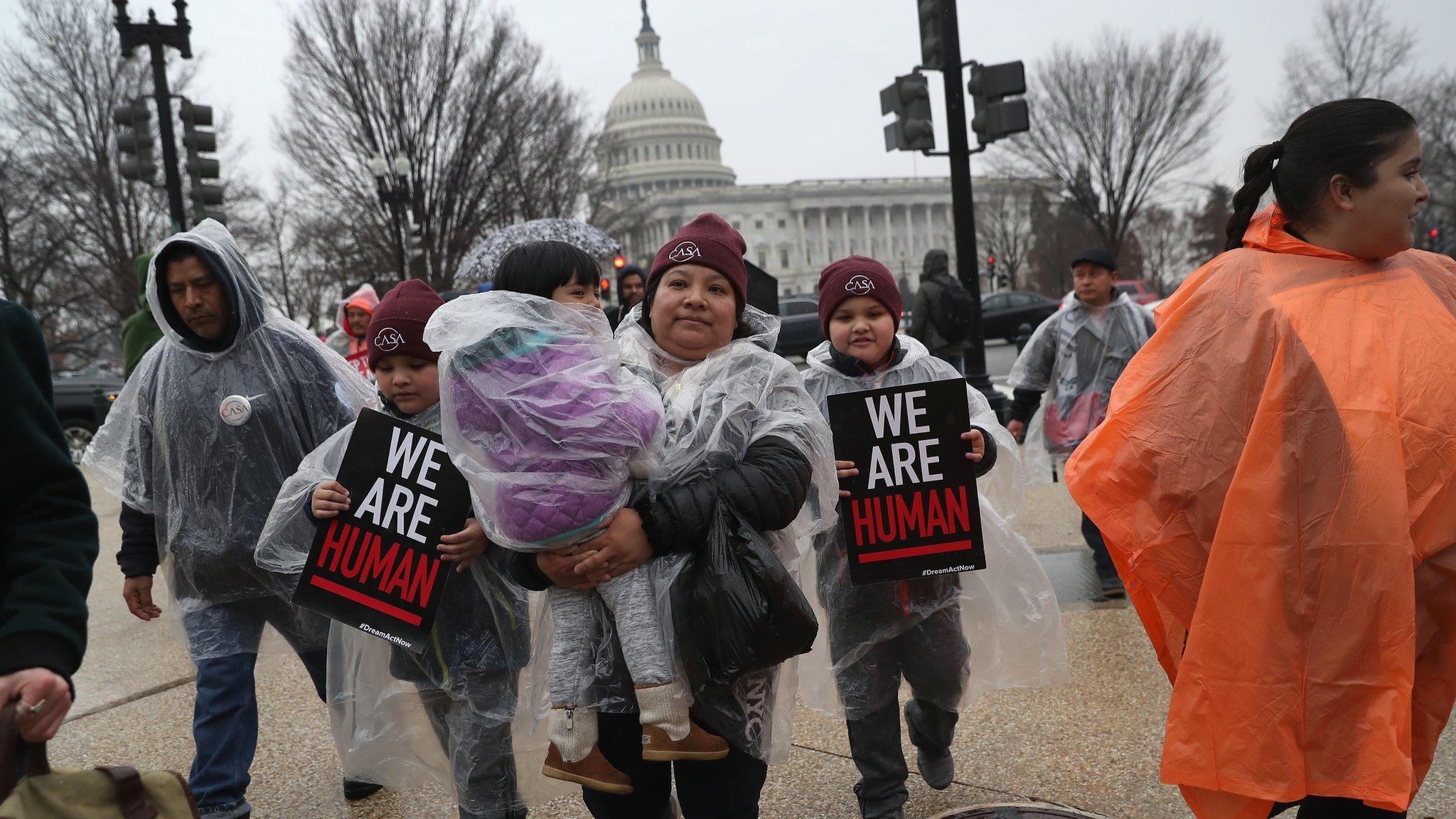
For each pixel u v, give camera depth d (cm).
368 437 258
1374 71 2623
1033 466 579
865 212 9700
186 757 386
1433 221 3250
